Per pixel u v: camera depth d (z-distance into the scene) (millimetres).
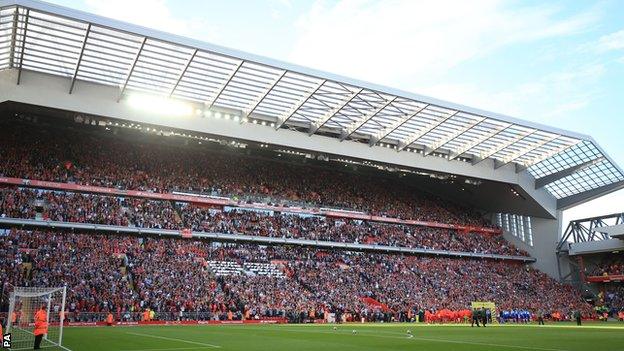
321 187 76250
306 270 60500
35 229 51844
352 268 64312
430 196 87250
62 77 48719
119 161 63438
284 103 54750
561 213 81375
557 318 66625
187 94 52438
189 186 63969
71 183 55812
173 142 71188
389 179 86500
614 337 30406
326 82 49844
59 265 46656
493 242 82250
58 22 38969
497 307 66125
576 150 69562
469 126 60812
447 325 48406
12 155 56406
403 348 22297
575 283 80688
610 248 75375
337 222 71125
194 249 57094
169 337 27750
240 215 64375
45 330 20672
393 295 61062
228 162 73062
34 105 47844
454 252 75000
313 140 61094
